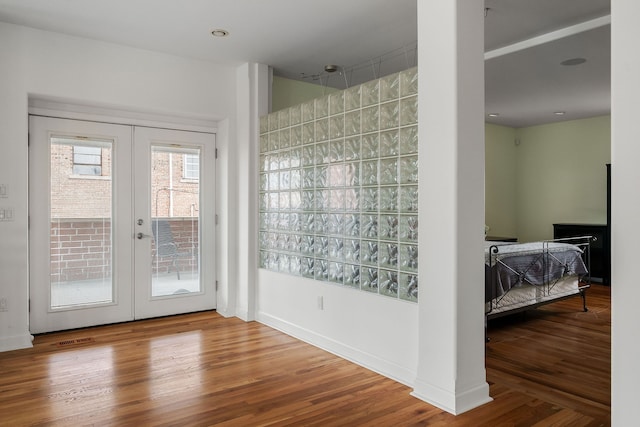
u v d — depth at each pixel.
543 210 7.61
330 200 3.53
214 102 4.44
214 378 2.93
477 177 2.55
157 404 2.54
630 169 1.66
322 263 3.61
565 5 3.13
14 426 2.28
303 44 3.91
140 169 4.28
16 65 3.48
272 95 4.77
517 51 3.94
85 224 4.04
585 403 2.58
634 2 1.65
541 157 7.64
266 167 4.33
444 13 2.49
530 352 3.51
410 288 2.86
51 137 3.85
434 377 2.57
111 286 4.18
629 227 1.67
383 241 3.05
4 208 3.44
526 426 2.30
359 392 2.73
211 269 4.71
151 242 4.36
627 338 1.68
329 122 3.54
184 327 4.13
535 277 4.31
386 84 3.03
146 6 3.16
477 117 2.55
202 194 4.62
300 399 2.62
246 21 3.43
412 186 2.84
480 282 2.57
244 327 4.16
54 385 2.80
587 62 4.30
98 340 3.71
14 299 3.49
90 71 3.80
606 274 6.45
